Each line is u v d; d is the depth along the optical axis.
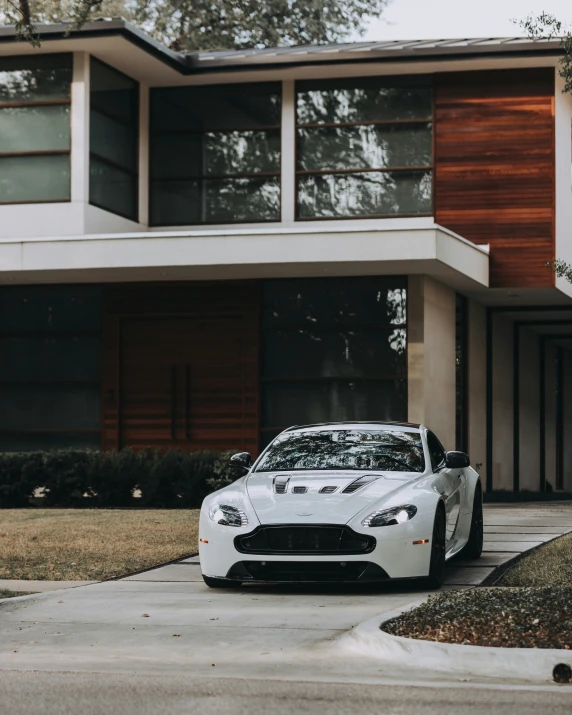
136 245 18.78
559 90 20.61
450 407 21.14
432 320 20.08
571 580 9.14
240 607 8.27
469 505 10.85
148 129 21.69
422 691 5.62
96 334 20.98
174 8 34.91
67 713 5.23
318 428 10.86
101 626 7.59
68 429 20.98
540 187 20.55
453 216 20.70
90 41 19.34
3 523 14.34
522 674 5.96
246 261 18.52
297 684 5.79
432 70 20.78
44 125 19.91
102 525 13.96
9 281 20.70
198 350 20.58
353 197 20.98
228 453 17.39
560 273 14.52
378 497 9.05
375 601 8.46
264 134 21.34
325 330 20.19
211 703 5.38
